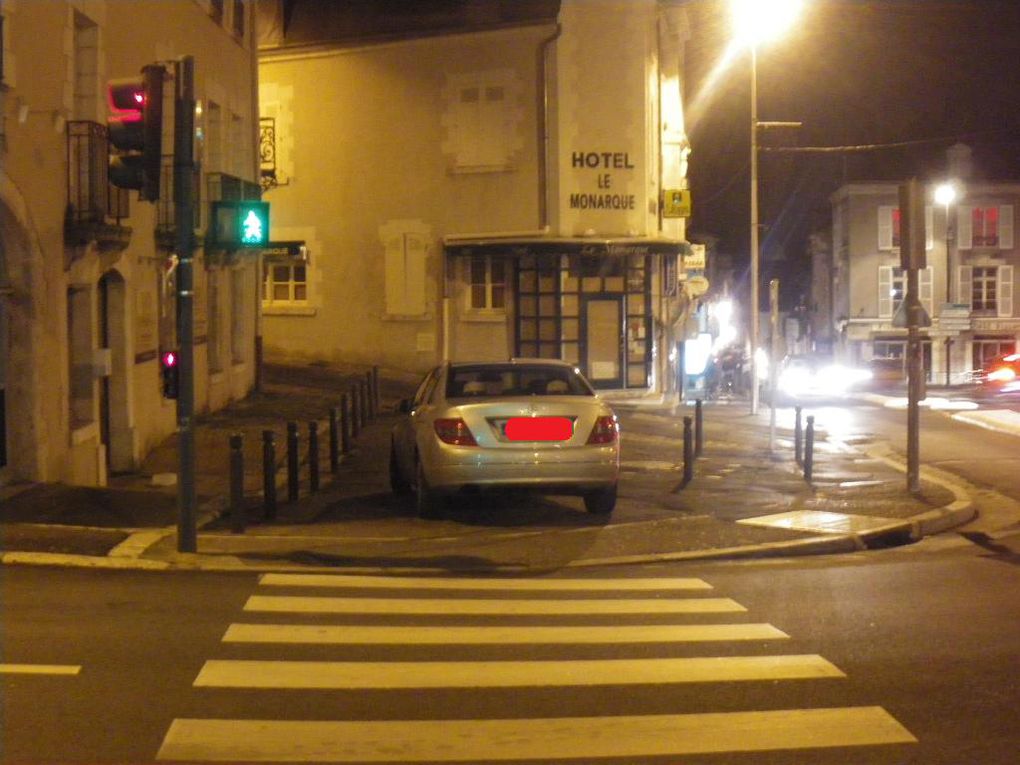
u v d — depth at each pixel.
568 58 28.00
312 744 5.67
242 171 23.14
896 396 35.22
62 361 13.84
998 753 5.63
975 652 7.45
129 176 9.95
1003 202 56.94
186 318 10.30
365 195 29.84
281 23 30.31
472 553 10.85
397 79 29.39
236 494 11.53
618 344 29.09
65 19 13.76
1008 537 12.69
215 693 6.42
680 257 30.34
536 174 28.31
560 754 5.59
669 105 30.36
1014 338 57.16
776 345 19.25
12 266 12.84
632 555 10.94
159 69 9.90
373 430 20.98
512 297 29.02
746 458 18.75
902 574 10.19
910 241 14.46
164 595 8.82
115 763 5.38
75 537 10.77
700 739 5.80
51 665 6.89
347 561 10.48
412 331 29.66
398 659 7.16
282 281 31.14
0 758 5.42
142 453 16.69
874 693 6.57
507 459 11.71
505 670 6.96
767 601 8.98
